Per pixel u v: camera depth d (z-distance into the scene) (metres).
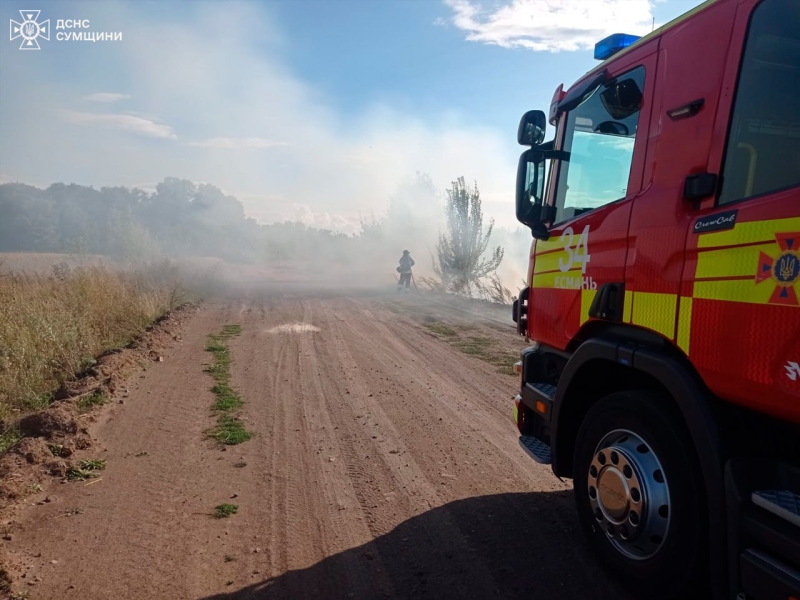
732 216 2.60
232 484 5.01
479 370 9.47
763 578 2.36
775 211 2.38
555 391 4.23
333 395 7.81
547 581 3.55
